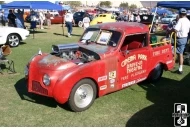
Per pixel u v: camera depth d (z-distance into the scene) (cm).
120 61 560
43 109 513
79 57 540
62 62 497
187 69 857
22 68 815
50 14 2928
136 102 561
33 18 1850
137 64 609
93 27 632
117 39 566
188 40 992
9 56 995
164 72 812
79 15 2669
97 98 574
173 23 1229
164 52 693
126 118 483
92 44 594
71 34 1869
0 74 743
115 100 568
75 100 492
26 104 535
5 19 2139
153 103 559
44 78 479
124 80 582
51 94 475
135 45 621
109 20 2359
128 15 2952
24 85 651
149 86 673
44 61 509
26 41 1460
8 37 1239
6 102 543
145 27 631
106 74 534
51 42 1430
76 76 480
